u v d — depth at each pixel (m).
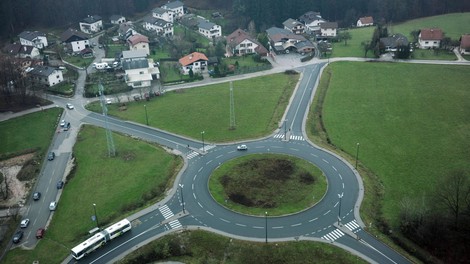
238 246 75.31
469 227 76.56
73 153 109.25
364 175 94.69
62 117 129.50
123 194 90.88
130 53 163.25
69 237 79.88
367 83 145.25
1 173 102.88
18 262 74.75
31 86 142.75
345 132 114.00
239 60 172.62
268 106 131.00
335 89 141.38
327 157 101.94
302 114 124.75
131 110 132.12
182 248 76.44
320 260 72.19
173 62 171.38
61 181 98.00
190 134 115.50
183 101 137.12
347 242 75.50
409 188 89.94
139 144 111.00
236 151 105.56
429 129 113.75
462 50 170.12
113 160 104.19
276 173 95.94
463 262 71.62
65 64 170.75
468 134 110.19
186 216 83.12
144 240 77.69
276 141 110.00
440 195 83.62
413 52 172.00
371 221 80.88
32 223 85.00
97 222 82.81
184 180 94.38
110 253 75.19
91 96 142.50
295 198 87.62
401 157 101.50
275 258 73.06
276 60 172.75
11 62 144.00
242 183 92.75
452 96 132.25
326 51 177.00
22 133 120.25
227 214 83.44
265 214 81.25
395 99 132.12
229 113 127.12
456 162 98.25
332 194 88.44
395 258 72.00
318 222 80.50
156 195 90.56
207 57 170.50
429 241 74.94
